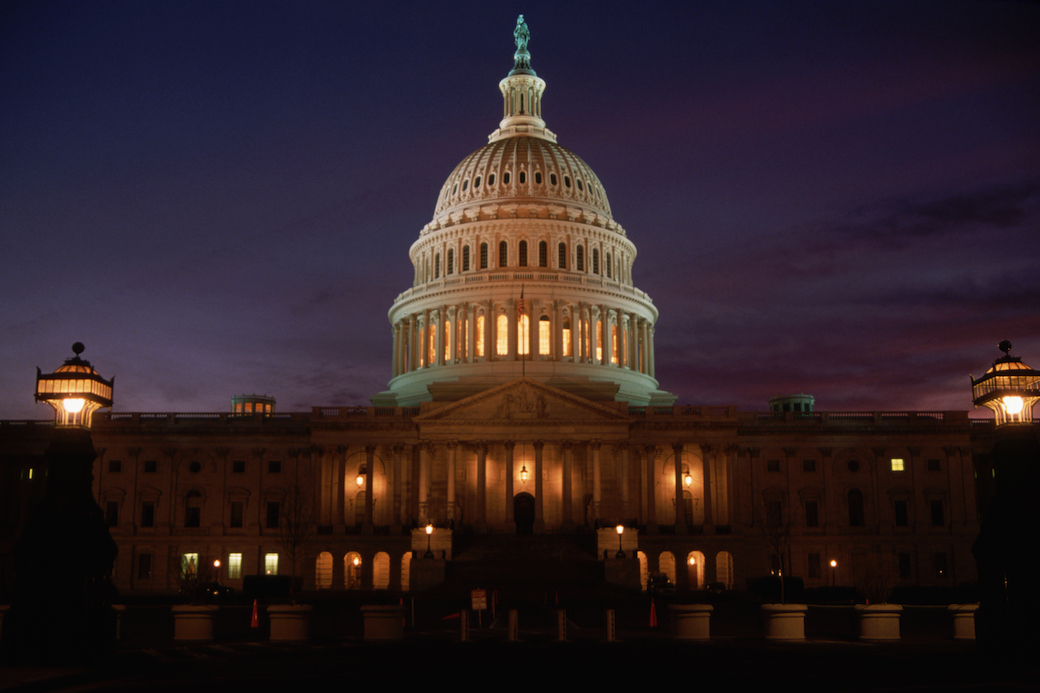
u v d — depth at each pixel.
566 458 110.12
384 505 115.38
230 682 29.75
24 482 114.31
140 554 113.50
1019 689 27.28
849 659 36.16
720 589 96.94
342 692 27.70
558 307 130.50
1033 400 30.77
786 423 115.12
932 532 112.81
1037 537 29.84
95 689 27.97
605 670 33.00
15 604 30.03
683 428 113.19
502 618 59.78
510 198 136.50
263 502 114.56
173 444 116.00
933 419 115.94
